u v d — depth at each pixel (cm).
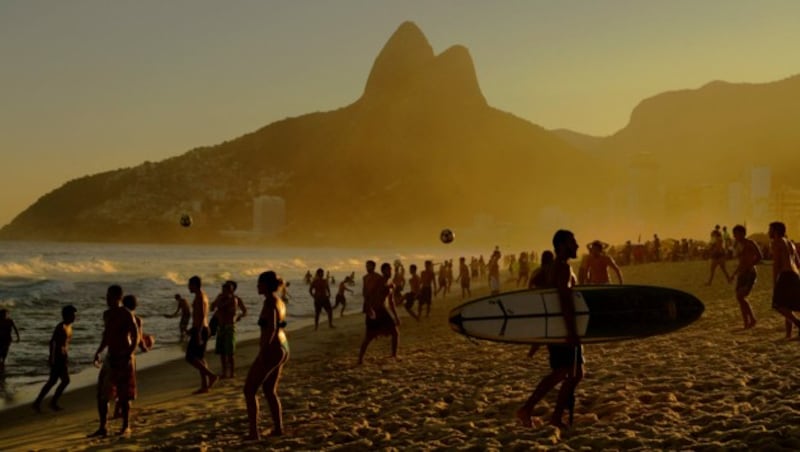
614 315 679
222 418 930
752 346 1089
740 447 543
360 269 8519
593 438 617
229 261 9725
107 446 816
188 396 1185
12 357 1759
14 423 1053
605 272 1308
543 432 656
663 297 695
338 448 697
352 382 1145
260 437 784
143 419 986
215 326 1366
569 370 668
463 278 3312
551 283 666
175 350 1875
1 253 11600
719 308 1747
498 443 645
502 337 678
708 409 702
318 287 2238
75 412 1128
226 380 1342
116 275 5856
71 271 6172
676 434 606
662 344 1226
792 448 536
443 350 1476
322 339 1986
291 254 16862
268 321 772
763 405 688
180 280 5416
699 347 1142
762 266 3134
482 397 893
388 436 735
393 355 1399
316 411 926
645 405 744
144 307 3159
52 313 2906
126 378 887
